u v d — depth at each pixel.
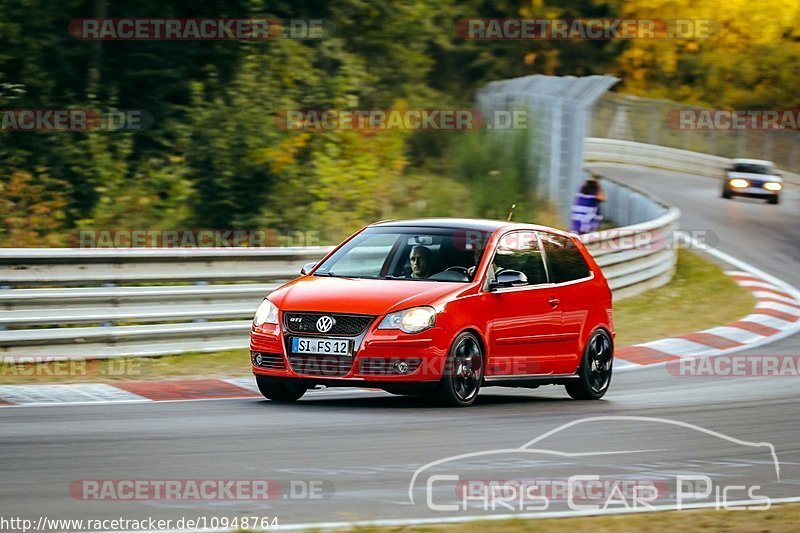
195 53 72.69
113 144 66.19
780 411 32.72
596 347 35.81
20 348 36.78
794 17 166.62
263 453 23.17
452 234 33.50
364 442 24.80
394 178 85.25
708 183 145.75
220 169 65.81
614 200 98.69
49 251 37.50
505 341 32.50
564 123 87.31
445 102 107.38
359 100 94.44
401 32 97.06
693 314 59.66
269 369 30.97
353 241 34.19
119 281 39.31
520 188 83.88
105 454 22.70
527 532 17.30
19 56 66.88
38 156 62.44
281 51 74.25
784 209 120.88
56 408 29.25
